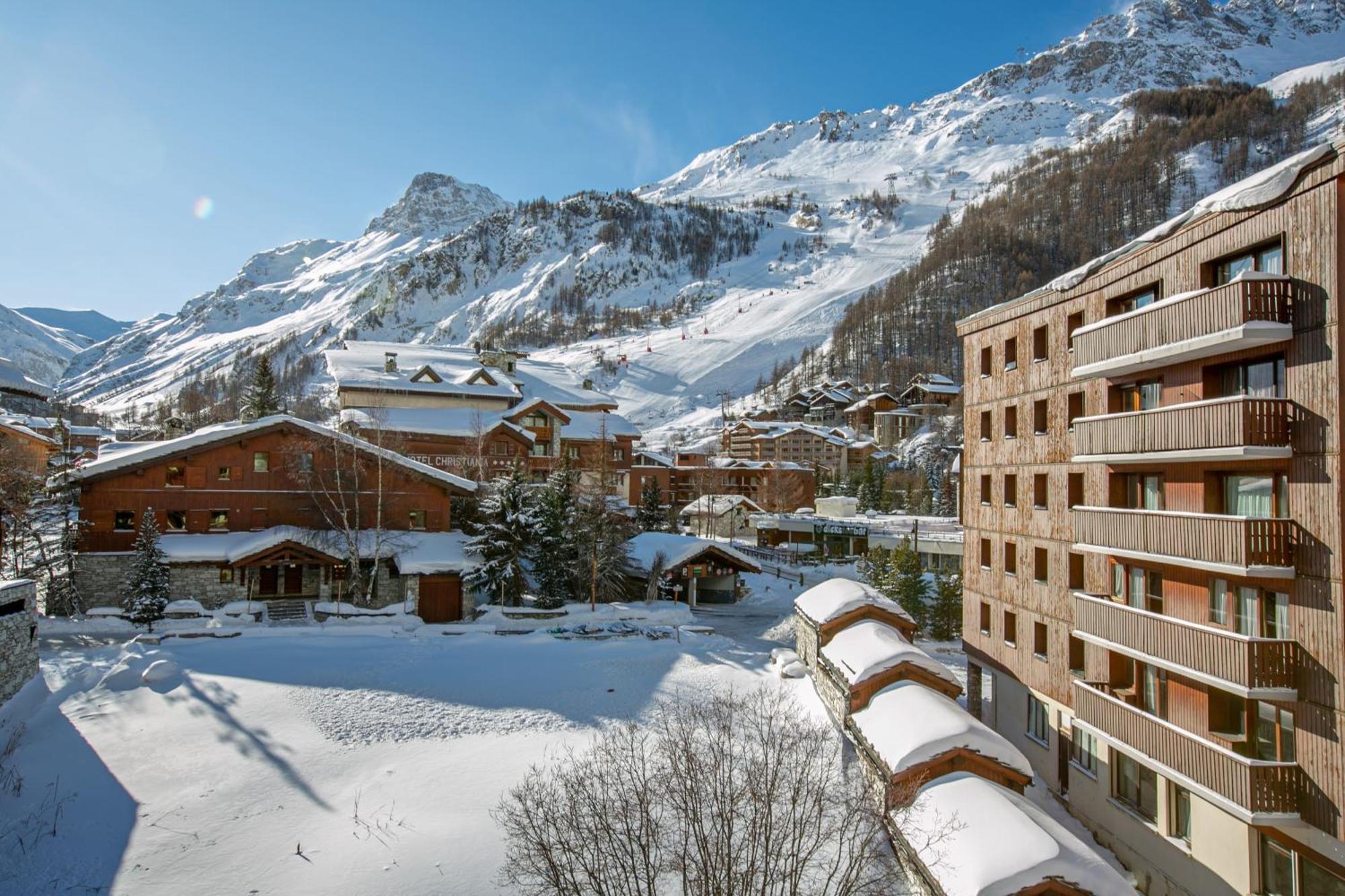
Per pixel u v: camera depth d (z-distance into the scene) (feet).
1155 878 60.23
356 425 176.45
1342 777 43.52
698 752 50.47
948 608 132.67
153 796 60.70
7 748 66.44
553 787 52.06
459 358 237.04
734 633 131.64
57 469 132.57
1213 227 53.78
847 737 72.28
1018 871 40.32
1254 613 50.24
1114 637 60.44
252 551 122.42
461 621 131.85
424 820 58.29
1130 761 65.36
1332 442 44.16
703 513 255.09
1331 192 44.11
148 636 104.88
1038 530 81.30
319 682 89.51
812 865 46.75
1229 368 53.88
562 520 143.54
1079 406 74.79
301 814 59.16
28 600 78.74
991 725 95.20
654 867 41.14
